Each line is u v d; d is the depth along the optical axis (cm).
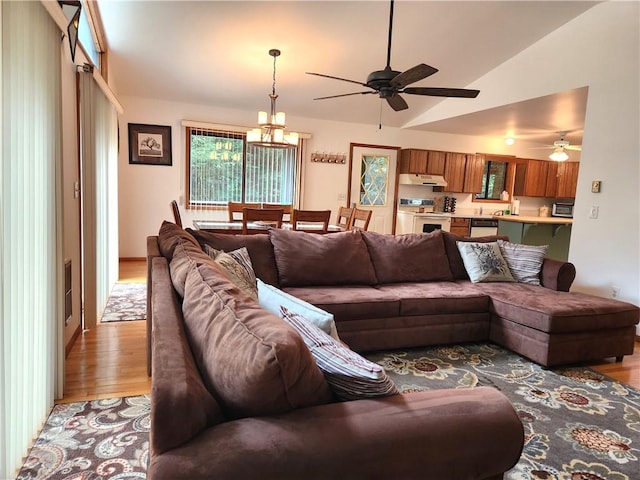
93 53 399
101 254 364
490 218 707
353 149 682
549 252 638
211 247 297
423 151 698
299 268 316
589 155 395
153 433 83
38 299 192
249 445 85
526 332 298
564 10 392
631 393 256
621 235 371
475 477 104
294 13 386
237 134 613
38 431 191
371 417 98
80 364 266
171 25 401
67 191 280
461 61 484
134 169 579
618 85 369
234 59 470
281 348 89
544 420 220
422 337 311
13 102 158
